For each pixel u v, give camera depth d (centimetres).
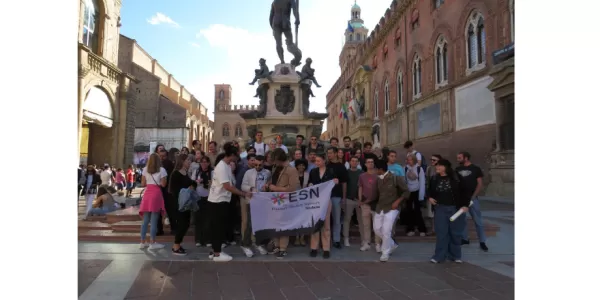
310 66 1266
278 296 421
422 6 2750
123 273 506
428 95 2588
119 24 2591
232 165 704
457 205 589
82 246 694
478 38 2017
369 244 682
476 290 450
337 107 5834
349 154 902
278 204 618
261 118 1225
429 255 643
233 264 567
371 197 654
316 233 628
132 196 1895
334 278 496
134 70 4038
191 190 610
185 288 445
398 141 3247
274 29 1282
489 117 1872
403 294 432
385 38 3662
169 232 802
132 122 2727
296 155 737
